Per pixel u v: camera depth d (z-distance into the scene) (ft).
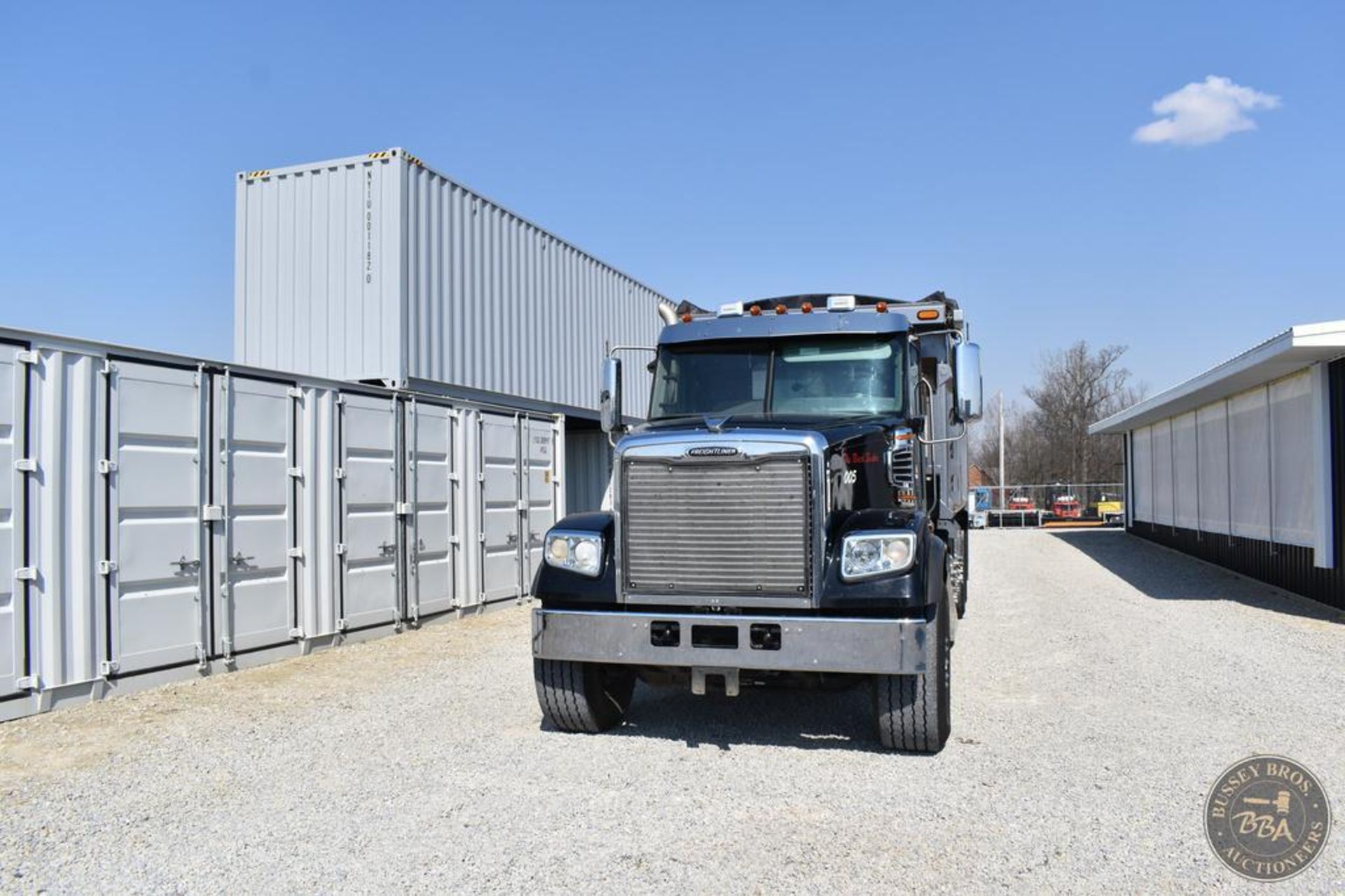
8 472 20.93
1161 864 12.60
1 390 20.85
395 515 33.12
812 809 14.89
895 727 17.47
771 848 13.30
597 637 17.89
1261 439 47.26
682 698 23.27
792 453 17.17
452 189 40.22
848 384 22.16
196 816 14.85
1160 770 16.74
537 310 47.55
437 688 24.31
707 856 13.03
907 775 16.63
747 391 22.52
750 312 25.72
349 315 36.99
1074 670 25.90
